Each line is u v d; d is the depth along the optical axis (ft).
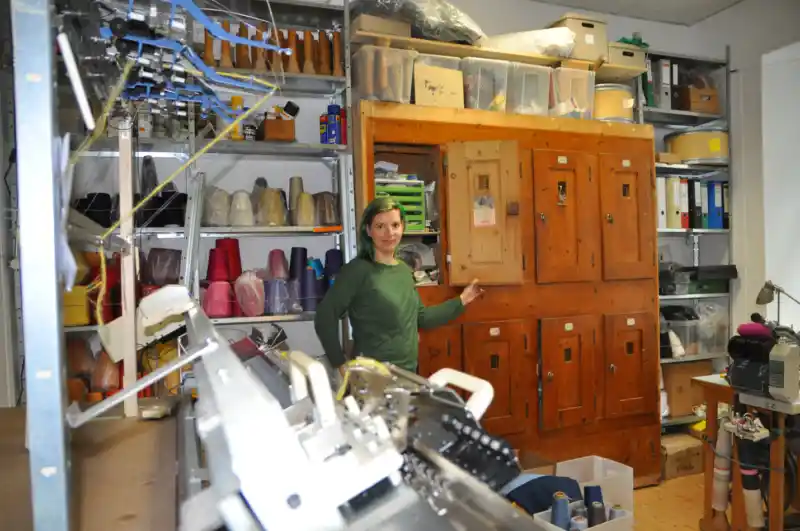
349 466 2.03
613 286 10.46
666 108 12.21
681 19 13.32
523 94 10.06
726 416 8.98
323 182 10.18
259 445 1.94
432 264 9.64
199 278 9.01
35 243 1.89
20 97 1.87
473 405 3.03
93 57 3.80
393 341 7.24
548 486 7.34
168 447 3.60
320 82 9.36
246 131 8.67
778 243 12.01
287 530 1.90
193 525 1.99
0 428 4.06
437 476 2.44
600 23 10.69
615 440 10.40
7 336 7.77
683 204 12.41
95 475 3.11
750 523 8.07
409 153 9.91
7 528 2.42
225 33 4.06
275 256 9.11
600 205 10.32
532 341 9.77
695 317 12.49
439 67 9.41
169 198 8.11
